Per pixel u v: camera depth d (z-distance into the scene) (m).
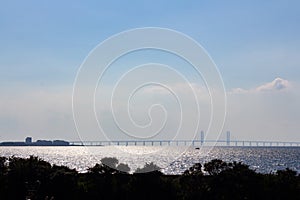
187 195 56.41
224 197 56.19
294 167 160.62
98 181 57.03
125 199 56.03
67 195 57.25
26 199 58.31
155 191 55.66
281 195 56.12
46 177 58.34
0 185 57.59
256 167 161.50
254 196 56.12
